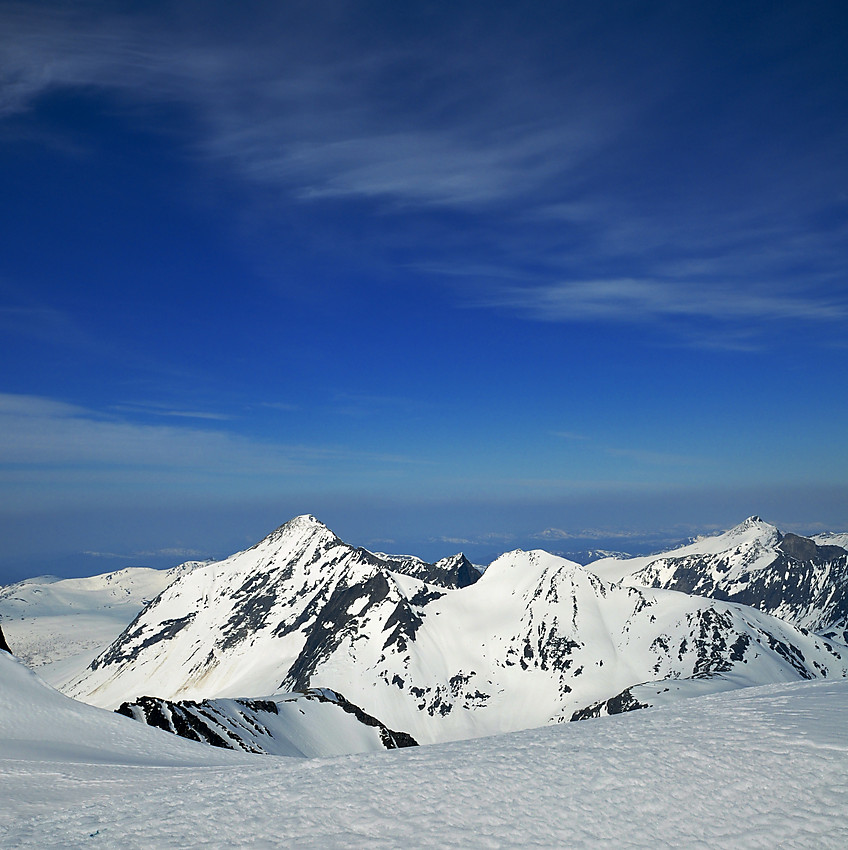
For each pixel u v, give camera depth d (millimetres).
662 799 26047
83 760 44344
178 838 25656
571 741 35219
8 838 26812
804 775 26312
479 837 24125
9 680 61219
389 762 34375
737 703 40375
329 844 24156
